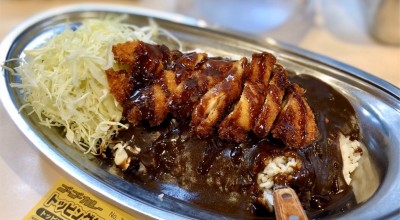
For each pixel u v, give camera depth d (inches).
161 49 8.2
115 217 7.3
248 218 7.0
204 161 7.5
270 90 7.2
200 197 7.3
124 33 9.3
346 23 12.4
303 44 11.5
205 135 7.4
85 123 8.2
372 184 7.2
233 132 7.2
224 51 9.5
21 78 8.4
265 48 9.3
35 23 9.9
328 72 8.7
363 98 8.1
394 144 7.3
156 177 7.6
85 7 10.6
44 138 7.6
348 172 7.6
